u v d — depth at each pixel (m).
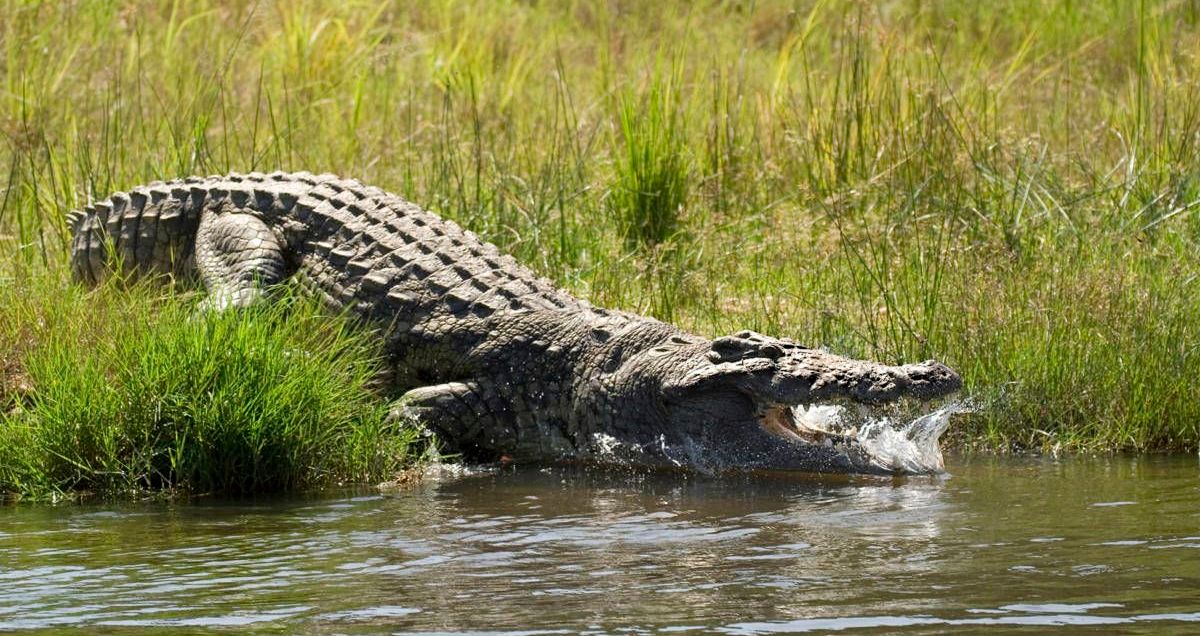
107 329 22.16
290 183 26.61
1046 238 29.39
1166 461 21.89
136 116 35.09
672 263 28.98
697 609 13.36
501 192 30.95
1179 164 32.72
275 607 13.64
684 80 40.00
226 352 20.67
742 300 28.27
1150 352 23.92
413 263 24.47
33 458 19.97
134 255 26.58
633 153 31.97
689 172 33.31
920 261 27.72
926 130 34.09
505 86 41.41
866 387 20.19
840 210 31.94
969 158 32.84
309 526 17.58
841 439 21.33
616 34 48.28
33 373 21.27
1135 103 37.19
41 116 33.88
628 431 22.22
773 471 21.33
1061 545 15.82
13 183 31.12
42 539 16.92
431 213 26.39
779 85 38.25
